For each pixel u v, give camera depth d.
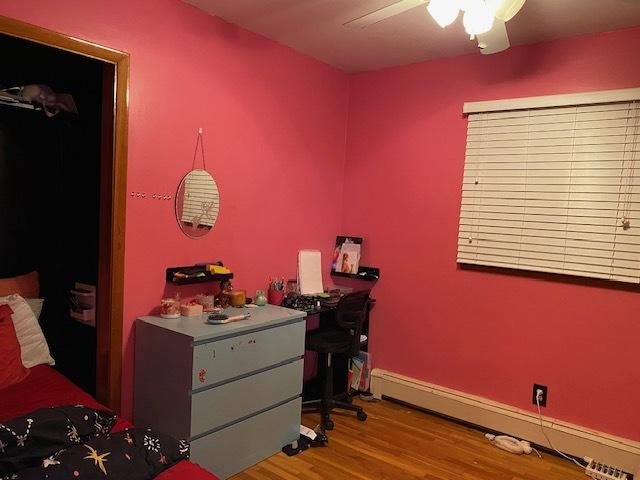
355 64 3.49
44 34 1.98
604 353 2.69
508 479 2.49
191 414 2.17
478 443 2.89
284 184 3.26
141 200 2.42
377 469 2.53
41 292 2.71
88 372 2.61
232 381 2.37
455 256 3.22
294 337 2.71
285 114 3.21
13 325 2.22
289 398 2.72
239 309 2.75
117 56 2.24
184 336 2.17
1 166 2.54
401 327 3.49
